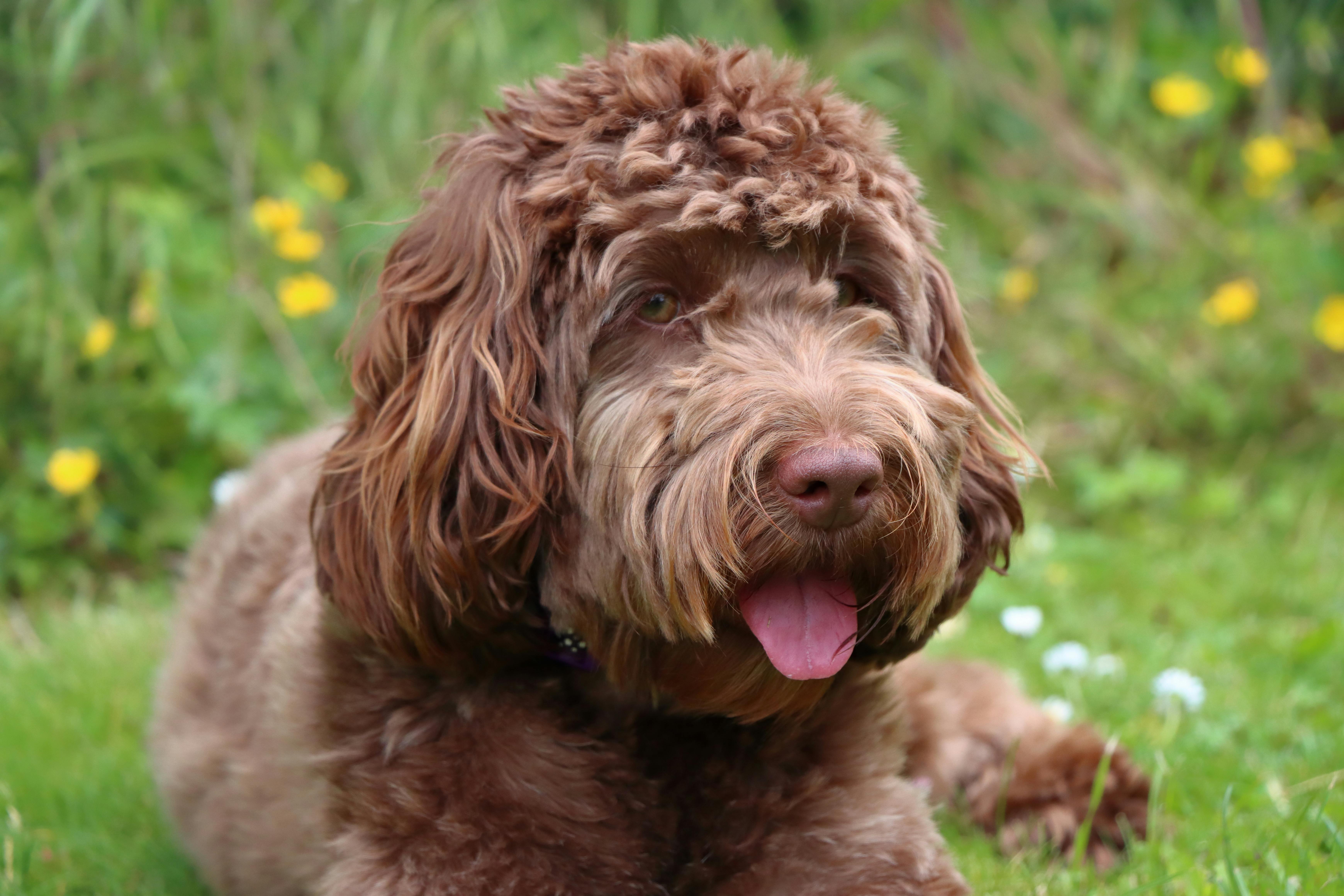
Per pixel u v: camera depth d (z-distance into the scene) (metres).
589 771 2.77
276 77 7.31
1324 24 8.59
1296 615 5.30
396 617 2.74
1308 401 7.06
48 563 5.90
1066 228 8.02
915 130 7.88
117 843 3.58
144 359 6.14
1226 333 7.23
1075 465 6.78
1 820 3.59
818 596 2.54
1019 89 8.16
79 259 6.24
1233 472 6.83
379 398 2.83
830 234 2.68
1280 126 8.31
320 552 2.88
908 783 3.17
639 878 2.76
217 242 6.46
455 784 2.74
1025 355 7.30
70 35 6.11
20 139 6.58
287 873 2.98
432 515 2.65
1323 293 7.29
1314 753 3.83
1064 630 5.16
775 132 2.63
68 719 4.36
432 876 2.65
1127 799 3.59
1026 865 3.45
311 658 3.01
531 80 2.96
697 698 2.69
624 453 2.57
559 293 2.67
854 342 2.66
